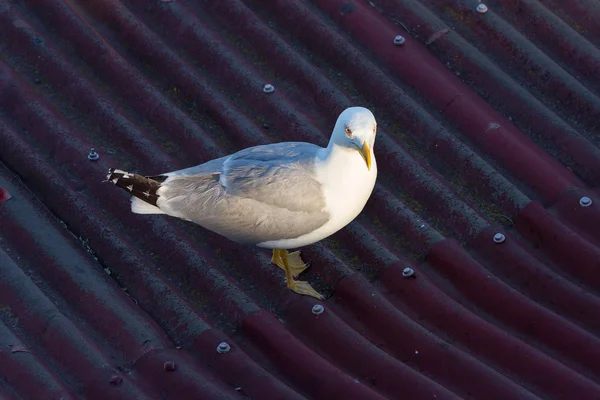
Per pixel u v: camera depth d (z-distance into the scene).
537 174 7.89
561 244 7.34
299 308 7.09
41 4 9.12
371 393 6.30
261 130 8.29
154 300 7.05
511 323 6.88
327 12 9.20
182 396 6.33
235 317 6.98
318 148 7.24
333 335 6.82
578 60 8.82
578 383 6.28
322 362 6.56
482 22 9.09
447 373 6.49
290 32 9.09
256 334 6.84
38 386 6.21
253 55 8.94
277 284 7.31
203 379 6.41
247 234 7.14
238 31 9.07
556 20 9.05
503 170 8.02
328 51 8.87
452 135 8.16
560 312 6.93
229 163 7.17
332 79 8.74
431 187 7.78
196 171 7.21
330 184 7.01
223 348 6.64
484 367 6.41
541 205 7.64
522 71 8.80
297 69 8.71
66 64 8.66
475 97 8.52
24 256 7.24
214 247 7.62
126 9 9.14
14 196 7.62
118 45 9.01
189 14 9.11
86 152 8.04
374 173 7.16
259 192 6.98
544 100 8.60
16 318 6.76
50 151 8.10
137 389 6.32
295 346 6.68
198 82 8.55
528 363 6.46
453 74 8.76
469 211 7.61
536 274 7.14
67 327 6.64
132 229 7.62
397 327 6.81
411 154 8.14
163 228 7.56
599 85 8.69
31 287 6.92
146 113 8.45
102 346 6.70
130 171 8.00
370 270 7.36
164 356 6.59
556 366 6.40
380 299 7.00
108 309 6.87
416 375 6.39
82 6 9.25
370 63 8.70
